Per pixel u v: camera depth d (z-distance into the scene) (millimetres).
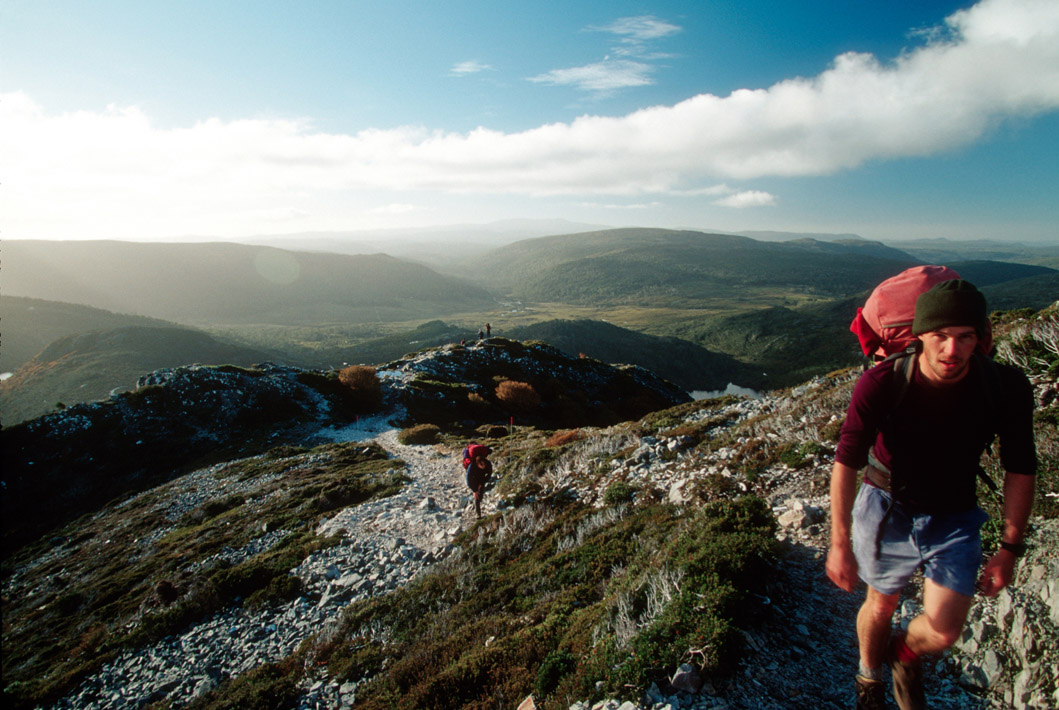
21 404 169250
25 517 36844
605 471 13773
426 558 12227
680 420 17953
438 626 8594
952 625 2303
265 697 8109
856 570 2670
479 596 9164
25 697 11055
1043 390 7676
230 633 11406
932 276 2561
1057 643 3420
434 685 6355
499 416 58094
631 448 14898
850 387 12258
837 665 4102
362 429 48219
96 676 11281
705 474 10430
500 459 22812
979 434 2338
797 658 4234
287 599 12180
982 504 5359
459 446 33812
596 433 22078
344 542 15125
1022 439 2271
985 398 2266
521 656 6316
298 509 21344
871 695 2748
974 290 2178
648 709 3951
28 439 42500
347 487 22250
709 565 5363
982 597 4195
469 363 72250
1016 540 2287
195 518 25406
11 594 22719
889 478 2527
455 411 56406
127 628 13625
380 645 8781
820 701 3695
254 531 19562
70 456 42281
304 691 8148
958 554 2332
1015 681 3494
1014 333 9898
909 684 2562
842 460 2598
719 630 4285
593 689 4531
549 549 10227
